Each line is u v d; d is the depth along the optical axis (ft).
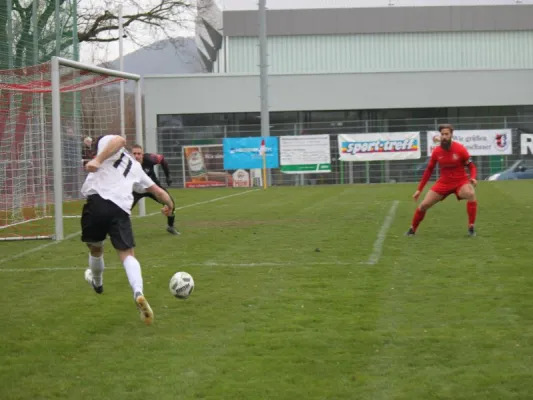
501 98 142.92
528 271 34.88
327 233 50.72
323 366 21.77
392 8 165.07
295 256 40.91
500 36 166.09
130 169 27.07
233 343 24.22
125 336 25.46
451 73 142.82
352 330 25.44
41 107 70.74
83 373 21.66
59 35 88.63
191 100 143.95
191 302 30.12
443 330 25.17
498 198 79.51
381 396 19.31
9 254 44.75
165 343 24.47
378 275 34.86
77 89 65.00
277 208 73.10
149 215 68.64
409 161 128.16
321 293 31.17
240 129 136.36
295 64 164.86
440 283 32.76
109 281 34.94
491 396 19.15
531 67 152.76
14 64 78.38
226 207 76.33
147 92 143.95
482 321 26.21
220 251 43.60
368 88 143.13
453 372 21.02
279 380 20.65
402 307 28.53
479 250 41.65
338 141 126.62
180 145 128.57
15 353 23.84
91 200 26.43
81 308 29.58
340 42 165.17
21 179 69.67
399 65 165.37
